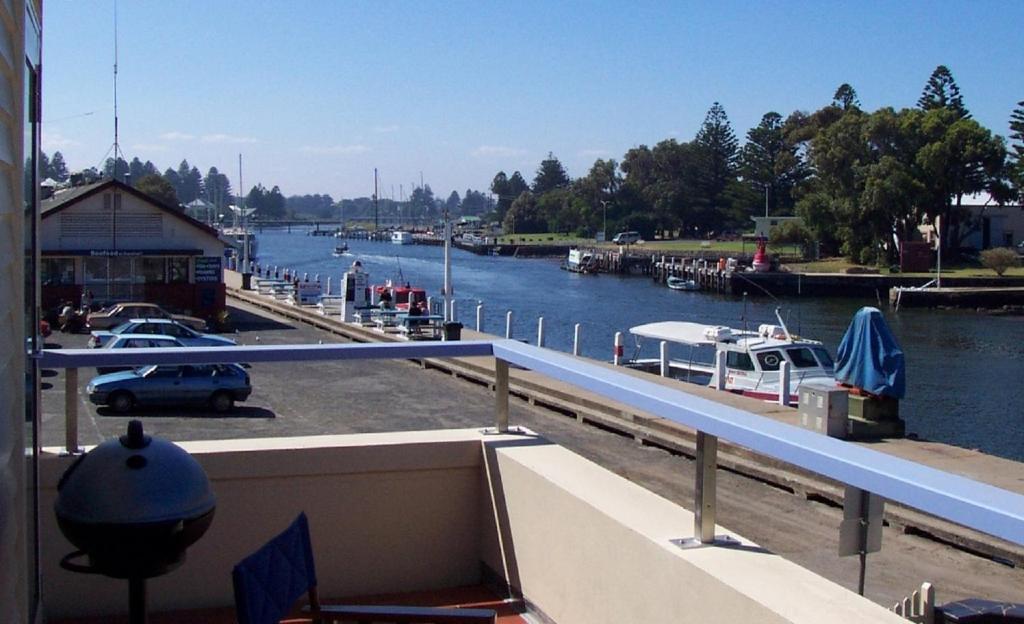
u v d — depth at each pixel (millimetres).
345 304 37219
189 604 4734
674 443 15289
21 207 3766
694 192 144125
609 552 3764
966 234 91812
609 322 57281
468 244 161500
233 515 4754
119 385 18641
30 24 4086
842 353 16297
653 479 13531
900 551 10195
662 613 3424
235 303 50406
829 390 15617
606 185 164750
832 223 93312
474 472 5035
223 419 18156
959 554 10117
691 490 12883
